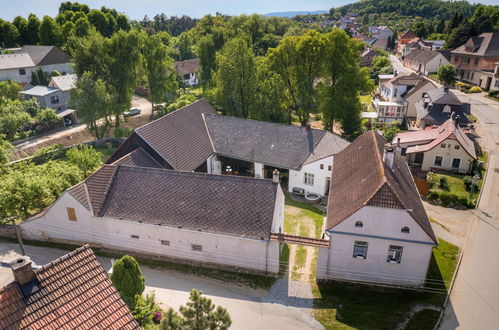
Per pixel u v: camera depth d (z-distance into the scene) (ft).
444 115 191.62
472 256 107.96
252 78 201.77
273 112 198.29
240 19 415.44
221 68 202.39
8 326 50.70
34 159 177.78
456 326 83.87
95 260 62.28
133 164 126.72
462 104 196.03
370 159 108.17
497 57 268.00
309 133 152.46
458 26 400.47
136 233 105.81
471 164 152.97
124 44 223.10
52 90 262.26
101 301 58.59
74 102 207.62
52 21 375.86
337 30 185.06
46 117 231.71
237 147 155.74
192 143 150.51
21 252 108.47
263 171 151.43
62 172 132.16
